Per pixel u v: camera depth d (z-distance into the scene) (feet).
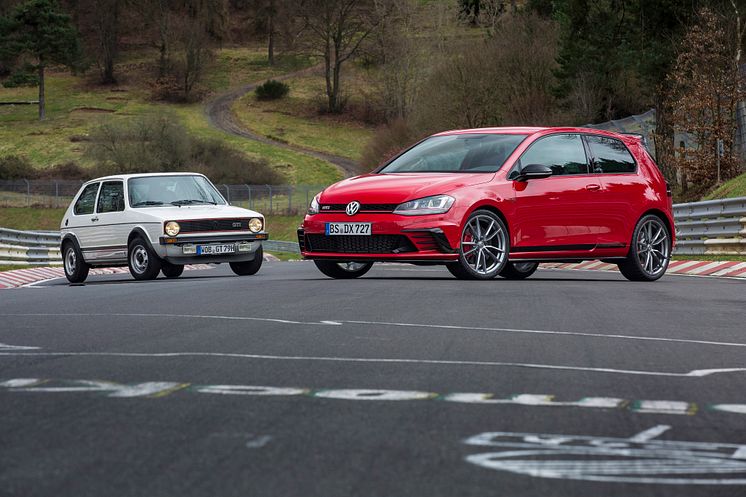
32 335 26.66
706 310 33.83
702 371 20.33
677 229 78.54
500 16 336.49
